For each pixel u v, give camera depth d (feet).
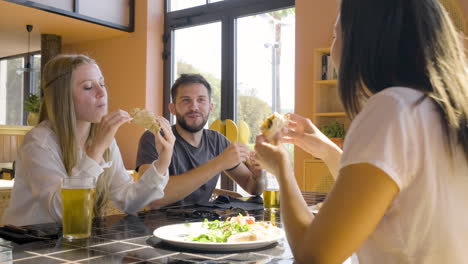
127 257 3.07
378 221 2.07
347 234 2.02
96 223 4.48
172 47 18.40
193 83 8.30
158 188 5.76
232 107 16.44
